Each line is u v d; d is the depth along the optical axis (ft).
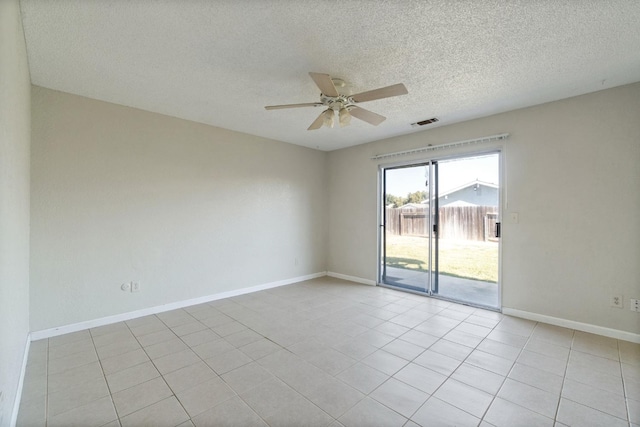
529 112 10.68
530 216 10.69
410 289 14.42
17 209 6.02
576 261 9.78
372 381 6.89
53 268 9.23
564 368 7.40
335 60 7.54
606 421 5.57
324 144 16.53
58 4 5.45
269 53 7.23
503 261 11.34
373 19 5.96
